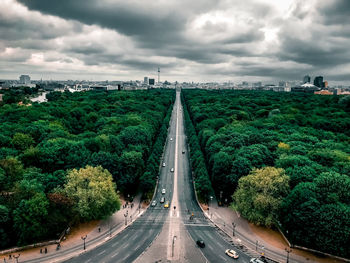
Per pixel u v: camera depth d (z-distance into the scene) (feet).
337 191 453.17
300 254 444.55
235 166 599.57
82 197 490.49
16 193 463.42
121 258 432.25
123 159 652.07
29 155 577.43
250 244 473.26
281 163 570.05
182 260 429.38
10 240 441.68
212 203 626.64
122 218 555.69
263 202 478.18
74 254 438.81
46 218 455.63
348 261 421.59
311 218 430.20
